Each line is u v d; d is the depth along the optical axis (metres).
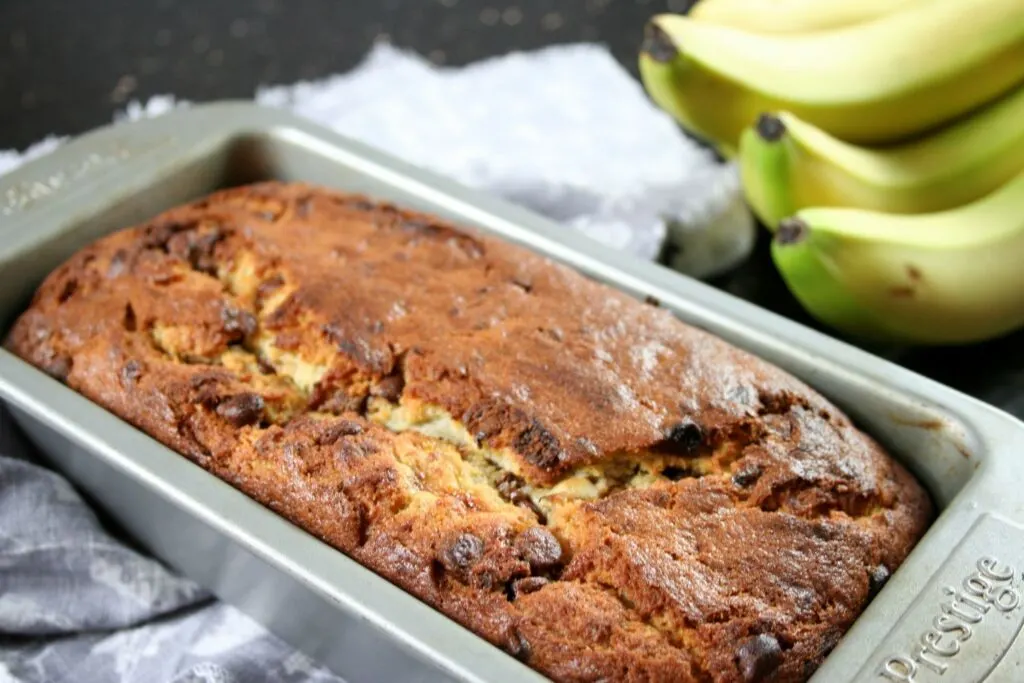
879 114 0.50
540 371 0.42
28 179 0.48
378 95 0.60
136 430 0.41
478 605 0.38
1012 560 0.38
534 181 0.53
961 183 0.50
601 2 0.66
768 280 0.52
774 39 0.51
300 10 0.66
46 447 0.44
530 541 0.39
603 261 0.46
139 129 0.51
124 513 0.43
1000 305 0.47
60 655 0.42
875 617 0.37
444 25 0.65
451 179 0.49
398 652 0.38
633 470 0.41
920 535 0.41
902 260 0.47
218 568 0.41
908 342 0.49
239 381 0.43
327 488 0.40
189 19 0.65
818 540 0.39
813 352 0.44
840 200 0.50
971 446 0.41
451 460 0.41
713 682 0.37
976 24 0.49
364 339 0.43
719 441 0.41
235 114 0.51
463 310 0.44
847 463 0.41
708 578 0.38
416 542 0.39
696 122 0.54
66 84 0.61
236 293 0.45
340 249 0.46
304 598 0.39
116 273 0.46
